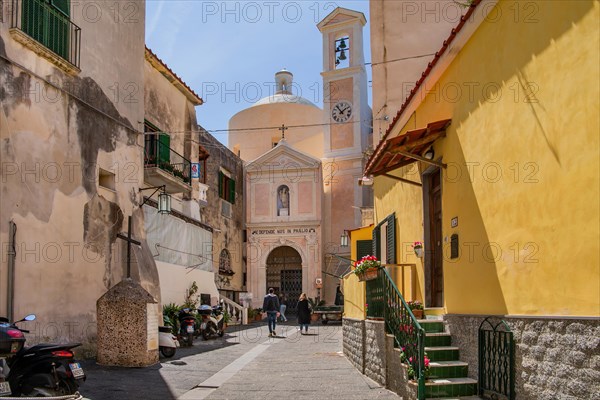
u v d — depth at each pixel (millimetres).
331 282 32875
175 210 18969
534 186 5988
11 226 9523
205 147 27516
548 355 5562
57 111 11125
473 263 7637
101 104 12836
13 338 6004
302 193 33344
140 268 13727
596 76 4941
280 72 42531
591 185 5020
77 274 11438
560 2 5480
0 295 9180
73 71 11578
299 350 14297
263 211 33500
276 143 38438
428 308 9641
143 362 10570
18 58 10102
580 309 5156
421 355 7039
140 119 14781
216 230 27344
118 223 13242
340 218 33500
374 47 18047
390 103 17688
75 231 11477
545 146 5777
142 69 15055
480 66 7492
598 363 4793
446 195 8930
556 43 5566
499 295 6781
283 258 33594
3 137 9547
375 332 9375
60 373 6363
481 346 7066
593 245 4980
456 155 8453
